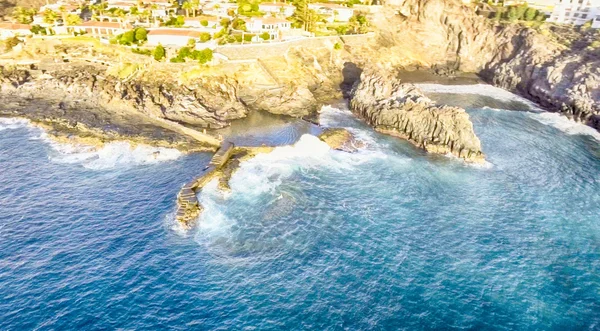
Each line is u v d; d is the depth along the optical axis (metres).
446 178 77.19
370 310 48.34
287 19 142.25
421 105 91.19
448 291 51.59
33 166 74.25
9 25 119.69
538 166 83.31
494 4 174.00
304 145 84.38
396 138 91.88
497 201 70.88
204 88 103.69
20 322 44.62
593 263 57.16
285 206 66.06
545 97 116.62
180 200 64.62
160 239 57.81
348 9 155.12
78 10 141.25
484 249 59.19
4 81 102.44
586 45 123.12
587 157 87.75
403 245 59.25
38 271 51.56
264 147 83.12
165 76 105.56
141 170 74.31
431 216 66.00
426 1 150.75
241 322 45.97
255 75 112.50
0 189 67.31
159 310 46.97
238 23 128.62
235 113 97.62
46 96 100.44
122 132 86.00
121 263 53.41
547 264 56.72
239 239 58.38
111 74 106.81
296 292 50.34
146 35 114.31
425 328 46.28
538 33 134.25
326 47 134.38
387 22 155.75
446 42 151.75
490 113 110.06
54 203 64.50
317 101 109.81
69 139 82.69
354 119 100.56
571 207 70.00
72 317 45.56
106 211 63.09
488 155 86.81
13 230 58.41
